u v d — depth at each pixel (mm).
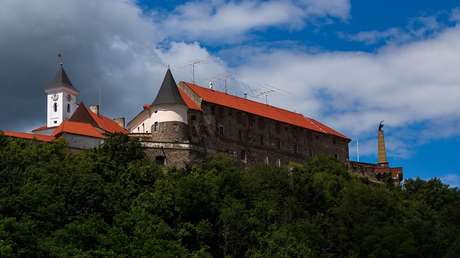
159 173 134750
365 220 133875
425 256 128875
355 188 147125
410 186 173375
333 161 168250
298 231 124750
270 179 140500
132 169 132000
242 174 141500
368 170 185750
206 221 119625
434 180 170750
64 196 115375
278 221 129625
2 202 108625
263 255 115125
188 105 154375
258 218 125625
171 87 151750
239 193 131500
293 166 163750
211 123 157000
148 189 128125
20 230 98625
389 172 185375
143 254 105000
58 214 110438
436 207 164250
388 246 125250
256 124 166250
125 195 124125
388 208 140750
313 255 118250
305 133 176750
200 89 164125
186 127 150250
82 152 139125
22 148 135250
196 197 122375
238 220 120312
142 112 158750
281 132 171125
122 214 116375
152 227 113875
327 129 185750
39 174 121125
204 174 135750
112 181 129125
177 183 127938
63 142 139000
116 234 108438
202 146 150750
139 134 151750
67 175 121875
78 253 99625
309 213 137125
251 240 118875
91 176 121312
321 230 129125
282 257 114000
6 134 143625
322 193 141750
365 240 126875
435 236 134375
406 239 126500
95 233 106500
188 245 116500
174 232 116125
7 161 123750
